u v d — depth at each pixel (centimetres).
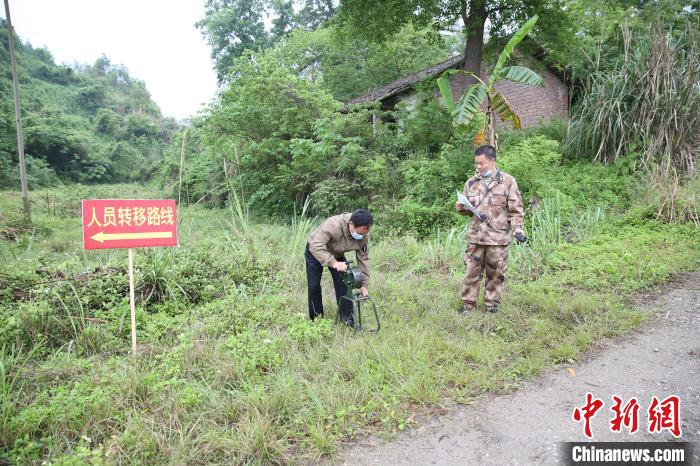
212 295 543
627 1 1395
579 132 1016
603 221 777
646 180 859
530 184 877
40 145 3531
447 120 1159
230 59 3444
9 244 794
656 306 472
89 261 667
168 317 466
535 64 1416
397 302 499
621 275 539
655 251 626
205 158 1571
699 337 397
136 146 4800
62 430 272
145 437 260
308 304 464
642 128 911
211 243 747
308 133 1361
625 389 323
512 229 443
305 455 259
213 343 390
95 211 364
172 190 1953
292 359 360
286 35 3120
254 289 565
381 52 2255
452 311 467
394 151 1219
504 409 304
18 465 240
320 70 2472
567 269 582
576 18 1409
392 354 360
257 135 1427
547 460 254
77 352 385
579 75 1353
